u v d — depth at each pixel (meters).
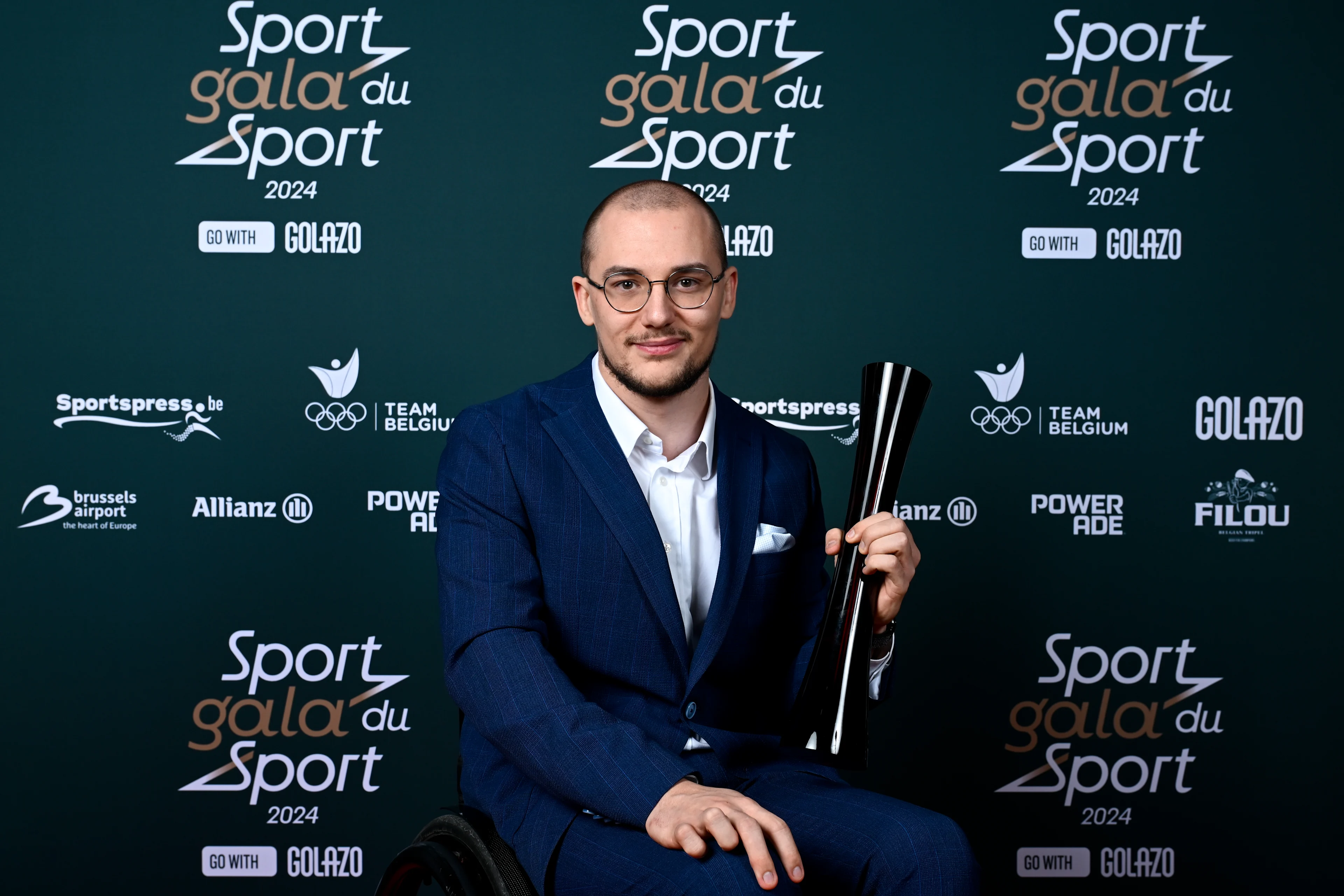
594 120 2.29
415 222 2.28
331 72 2.27
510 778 1.25
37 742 2.20
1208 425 2.35
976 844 2.32
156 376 2.24
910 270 2.32
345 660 2.26
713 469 1.38
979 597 2.33
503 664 1.17
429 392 2.28
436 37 2.28
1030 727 2.33
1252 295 2.35
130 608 2.23
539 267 2.29
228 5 2.26
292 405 2.26
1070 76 2.34
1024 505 2.34
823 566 1.49
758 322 2.31
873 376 1.29
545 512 1.29
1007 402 2.33
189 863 2.23
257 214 2.26
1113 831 2.32
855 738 1.16
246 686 2.25
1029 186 2.33
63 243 2.22
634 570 1.27
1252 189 2.36
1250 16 2.35
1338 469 2.35
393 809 2.26
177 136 2.25
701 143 2.30
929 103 2.33
